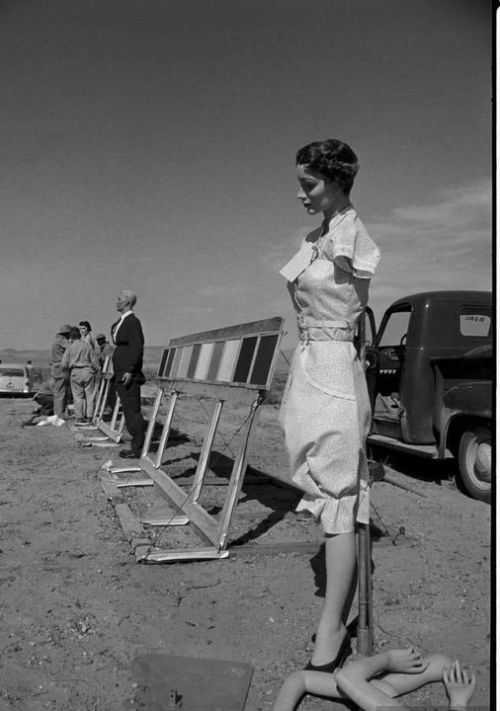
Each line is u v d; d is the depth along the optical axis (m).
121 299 8.42
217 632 3.21
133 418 8.40
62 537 4.85
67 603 3.58
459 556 4.33
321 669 2.70
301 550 4.41
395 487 6.63
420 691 2.63
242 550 4.34
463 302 7.29
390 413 7.99
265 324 4.66
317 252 2.96
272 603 3.56
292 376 3.00
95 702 2.58
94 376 12.61
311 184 2.90
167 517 5.32
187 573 4.05
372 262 2.84
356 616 3.34
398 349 7.65
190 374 6.42
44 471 7.50
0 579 3.94
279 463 8.13
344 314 2.88
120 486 6.58
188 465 7.77
